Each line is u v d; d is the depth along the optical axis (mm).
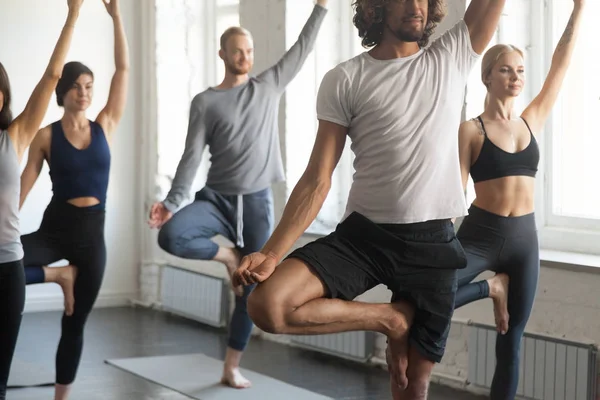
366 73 2883
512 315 3959
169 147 8172
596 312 4445
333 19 6508
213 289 7199
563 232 5023
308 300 2791
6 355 3602
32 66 7820
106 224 8266
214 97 5047
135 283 8391
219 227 5121
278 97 5168
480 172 3914
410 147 2844
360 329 2916
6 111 3596
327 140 2924
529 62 5160
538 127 3984
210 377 5480
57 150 4367
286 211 2893
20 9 7773
